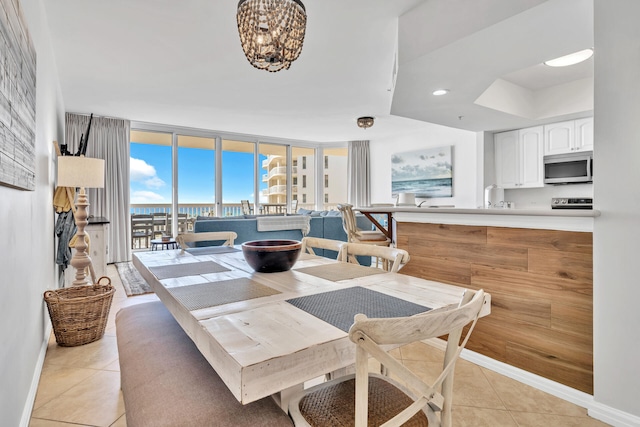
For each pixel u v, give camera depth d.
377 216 6.92
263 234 4.64
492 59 2.40
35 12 1.98
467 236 2.25
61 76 3.74
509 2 1.87
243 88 4.15
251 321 0.93
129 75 3.71
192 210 6.73
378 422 0.92
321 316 0.97
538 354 1.91
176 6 2.39
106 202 5.53
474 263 2.21
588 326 1.73
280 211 7.80
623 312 1.56
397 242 2.72
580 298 1.75
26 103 1.52
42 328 2.24
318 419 0.94
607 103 1.60
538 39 2.12
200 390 1.04
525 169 4.96
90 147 5.45
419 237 2.55
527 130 4.94
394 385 1.11
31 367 1.77
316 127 6.42
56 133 3.64
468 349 2.23
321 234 5.23
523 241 1.97
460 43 2.16
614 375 1.58
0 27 1.07
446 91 3.18
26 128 1.52
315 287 1.30
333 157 8.38
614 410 1.57
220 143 6.91
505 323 2.05
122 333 1.52
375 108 5.08
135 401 1.03
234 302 1.10
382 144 7.58
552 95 4.28
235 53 3.16
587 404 1.68
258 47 1.84
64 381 1.92
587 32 2.02
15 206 1.46
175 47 3.03
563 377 1.80
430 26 2.29
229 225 4.40
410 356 2.26
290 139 7.74
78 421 1.58
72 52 3.13
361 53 3.13
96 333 2.45
